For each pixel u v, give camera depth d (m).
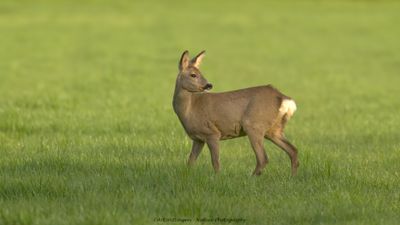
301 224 23.88
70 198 26.16
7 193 27.06
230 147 39.59
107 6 174.25
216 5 179.62
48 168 31.14
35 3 175.50
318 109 62.56
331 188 28.08
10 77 86.19
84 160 32.53
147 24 148.00
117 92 72.50
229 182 28.08
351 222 23.83
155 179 28.59
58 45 120.19
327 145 40.44
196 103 31.80
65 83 80.94
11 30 135.62
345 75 93.88
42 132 44.00
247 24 150.50
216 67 100.50
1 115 48.06
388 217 24.50
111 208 24.53
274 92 31.80
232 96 31.69
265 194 26.98
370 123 51.72
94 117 50.31
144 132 44.03
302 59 110.25
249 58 110.56
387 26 148.50
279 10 172.50
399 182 29.83
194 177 28.64
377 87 82.25
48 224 23.02
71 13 161.62
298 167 32.25
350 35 137.50
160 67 99.06
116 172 30.16
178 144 37.53
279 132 31.98
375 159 35.59
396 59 110.75
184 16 160.88
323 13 167.75
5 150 36.56
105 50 115.69
